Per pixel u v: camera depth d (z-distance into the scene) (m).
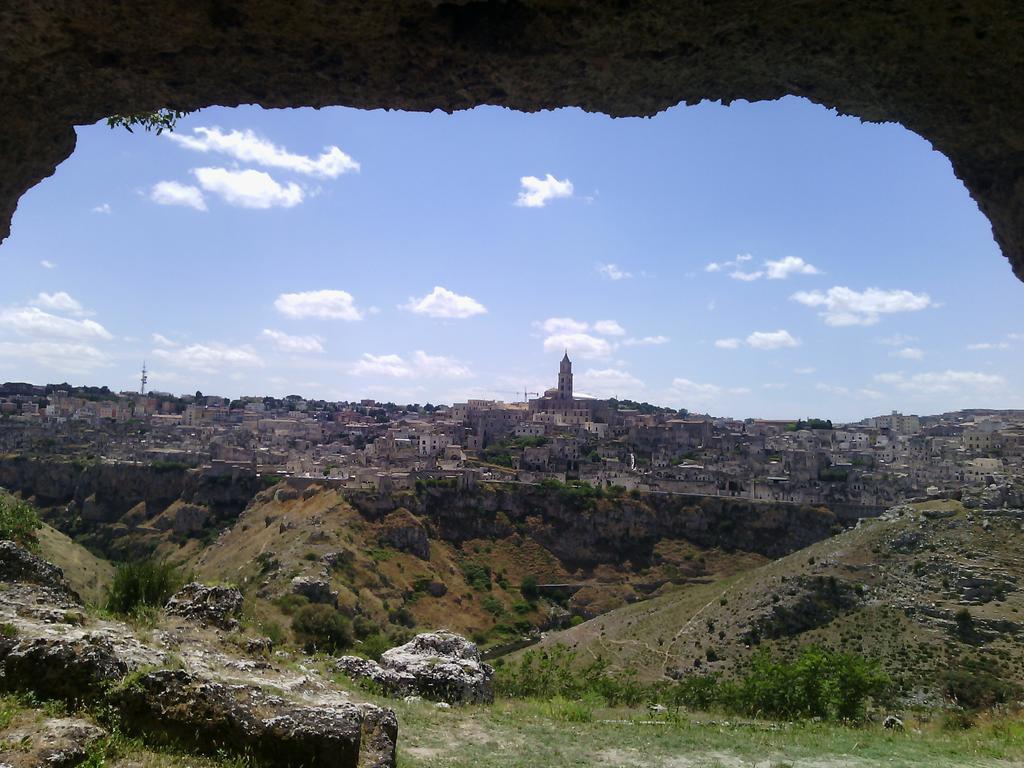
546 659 23.66
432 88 7.86
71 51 7.11
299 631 46.66
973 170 8.91
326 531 79.62
